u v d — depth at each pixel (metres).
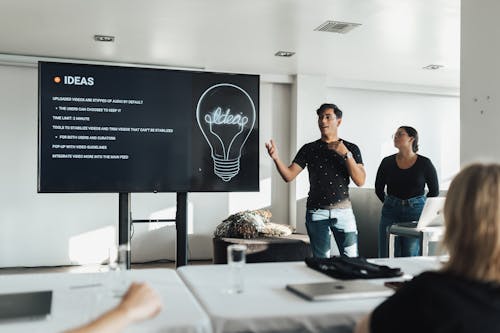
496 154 2.99
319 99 7.09
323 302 1.48
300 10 4.31
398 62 6.23
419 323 1.07
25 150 6.17
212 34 5.05
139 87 3.37
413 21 4.59
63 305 1.47
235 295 1.57
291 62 6.27
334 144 3.59
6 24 4.73
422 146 7.91
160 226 6.71
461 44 3.29
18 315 1.31
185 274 1.92
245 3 4.14
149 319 1.29
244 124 3.53
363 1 4.08
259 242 5.29
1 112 6.09
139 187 3.38
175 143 3.43
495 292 1.08
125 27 4.82
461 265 1.12
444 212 1.20
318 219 3.62
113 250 1.64
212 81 3.47
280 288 1.67
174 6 4.21
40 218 6.23
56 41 5.33
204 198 6.90
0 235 6.09
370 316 1.16
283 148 7.22
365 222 5.72
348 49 5.61
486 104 3.07
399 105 7.79
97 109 3.31
